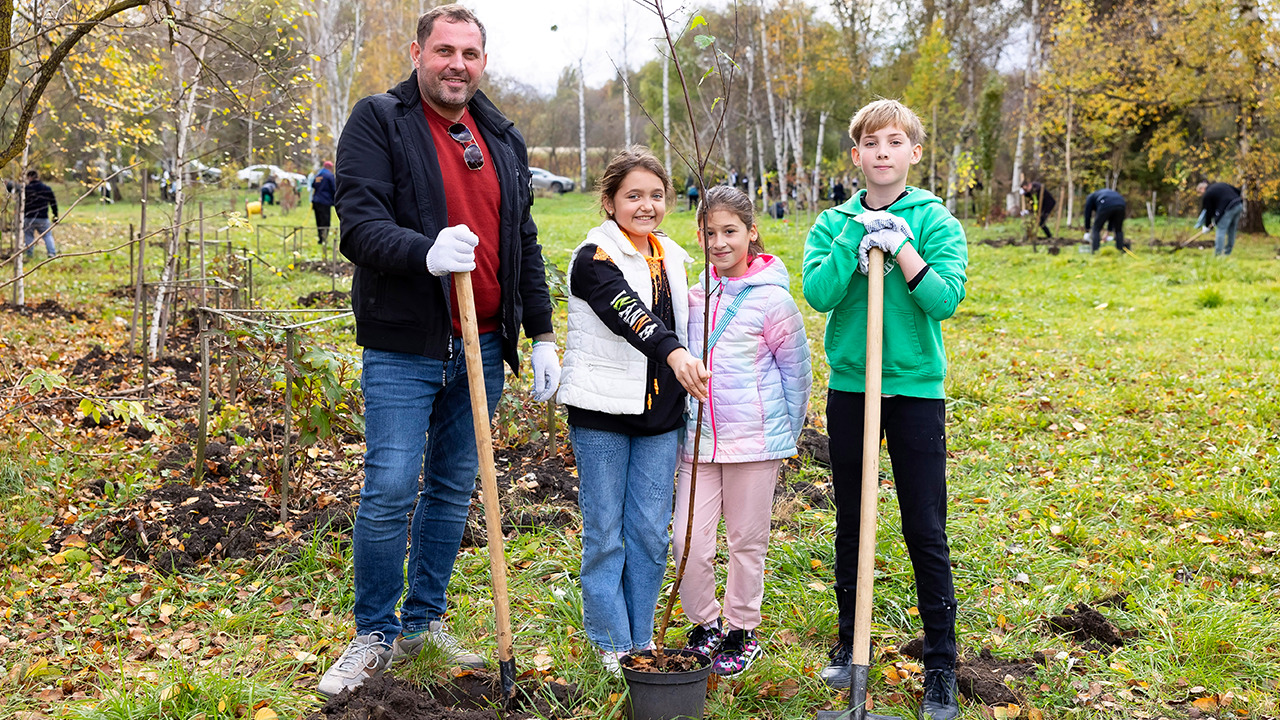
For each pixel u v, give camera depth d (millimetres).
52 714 2711
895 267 2711
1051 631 3307
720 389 2877
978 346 9086
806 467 5066
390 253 2535
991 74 26062
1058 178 25438
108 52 8258
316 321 4359
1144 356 8391
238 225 7812
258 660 3037
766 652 3084
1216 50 18859
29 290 11688
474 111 2902
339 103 28562
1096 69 20766
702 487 2932
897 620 3381
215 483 4703
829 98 30828
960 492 4766
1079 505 4570
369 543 2773
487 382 2945
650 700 2508
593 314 2764
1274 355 8281
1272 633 3238
